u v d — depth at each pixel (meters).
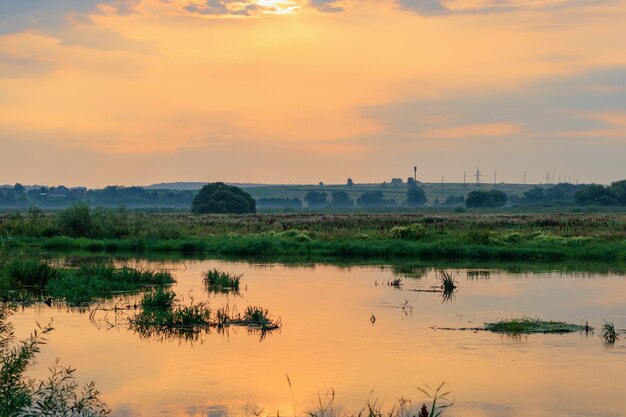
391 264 47.34
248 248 54.66
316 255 54.12
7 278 21.17
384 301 31.05
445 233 65.56
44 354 21.05
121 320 26.36
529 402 17.08
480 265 46.91
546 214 145.75
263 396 17.34
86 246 57.94
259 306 29.59
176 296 32.16
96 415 15.73
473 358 20.98
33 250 55.78
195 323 25.70
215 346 22.31
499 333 24.47
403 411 16.28
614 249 51.75
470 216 128.25
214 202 145.62
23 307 28.84
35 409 15.17
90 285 33.19
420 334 24.17
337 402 16.92
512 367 20.06
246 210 148.75
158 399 17.03
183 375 19.05
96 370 19.44
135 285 34.34
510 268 44.97
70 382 18.11
